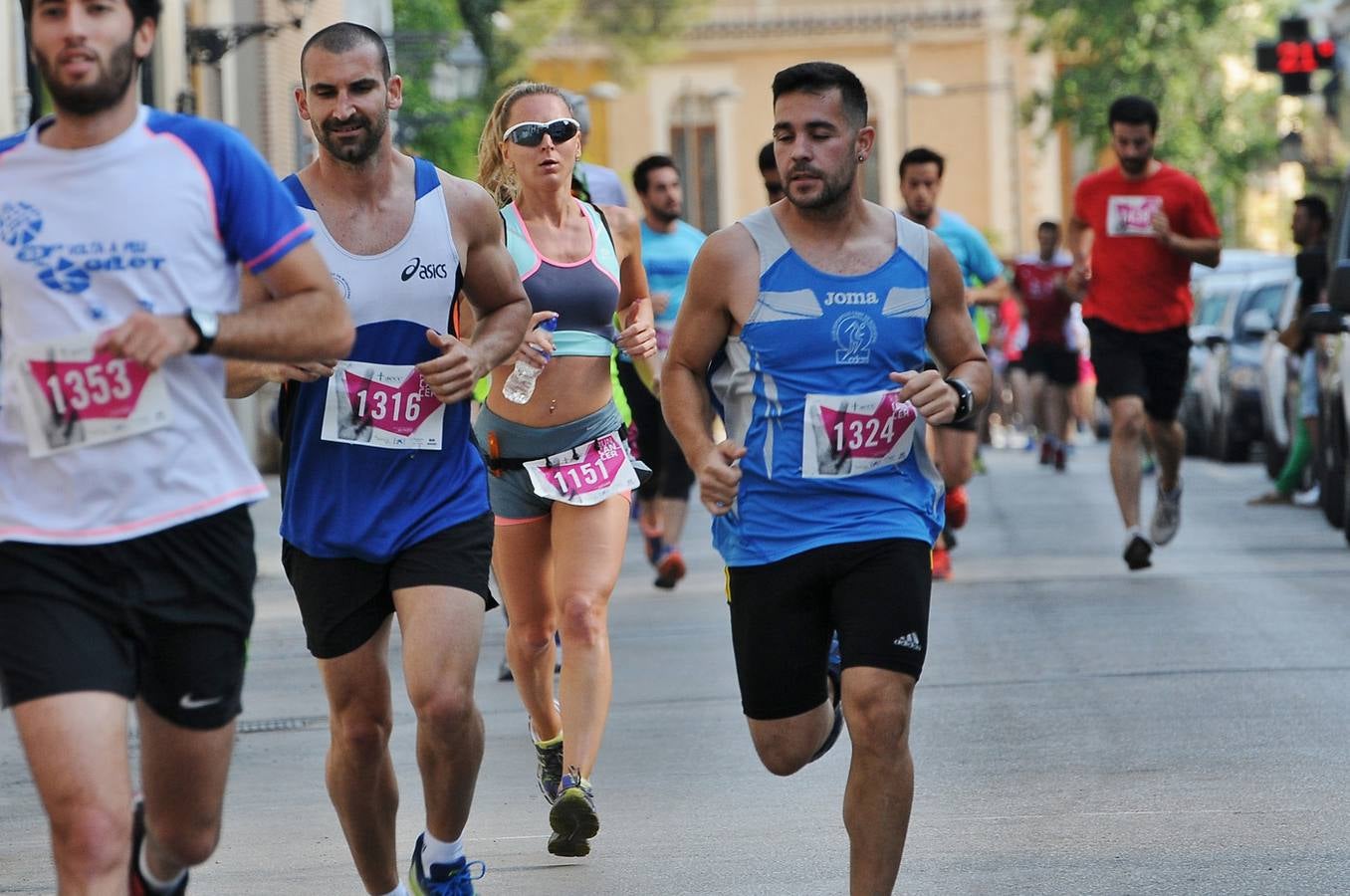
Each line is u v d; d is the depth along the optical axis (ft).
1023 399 219.00
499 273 49.85
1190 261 107.86
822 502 46.98
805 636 47.19
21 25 144.56
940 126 560.61
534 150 61.77
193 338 36.70
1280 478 154.40
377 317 48.01
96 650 37.22
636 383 109.09
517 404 61.00
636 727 74.79
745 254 47.60
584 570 59.82
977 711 73.87
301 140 224.53
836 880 52.60
